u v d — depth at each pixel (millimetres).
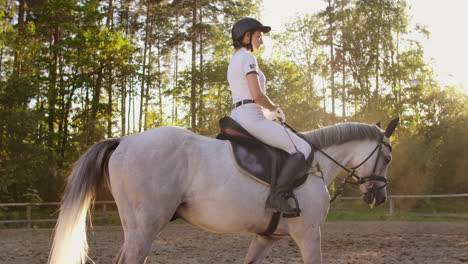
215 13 30797
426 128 24312
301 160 3795
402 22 28156
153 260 7012
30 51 21375
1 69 20062
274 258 6941
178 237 10625
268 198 3701
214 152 3732
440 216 14711
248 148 3838
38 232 12344
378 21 27109
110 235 11477
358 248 8094
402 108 26344
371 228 11898
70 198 3537
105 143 3732
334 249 8023
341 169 4336
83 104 24203
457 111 24094
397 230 11352
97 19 24703
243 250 8164
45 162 18922
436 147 22250
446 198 22234
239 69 3920
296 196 3812
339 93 29812
